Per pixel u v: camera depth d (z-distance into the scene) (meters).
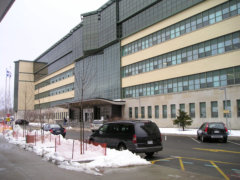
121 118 46.78
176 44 39.69
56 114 80.12
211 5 34.56
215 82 33.53
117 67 52.38
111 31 53.81
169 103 40.03
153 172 8.41
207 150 14.68
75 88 67.44
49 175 8.05
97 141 13.95
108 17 55.34
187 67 37.56
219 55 33.12
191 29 37.56
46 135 17.98
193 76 36.75
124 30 51.69
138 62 47.69
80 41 65.19
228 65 31.92
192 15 37.31
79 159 10.35
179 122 31.73
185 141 20.30
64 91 75.94
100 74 58.06
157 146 11.98
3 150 14.32
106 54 56.62
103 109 54.59
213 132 19.23
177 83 39.28
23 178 7.67
